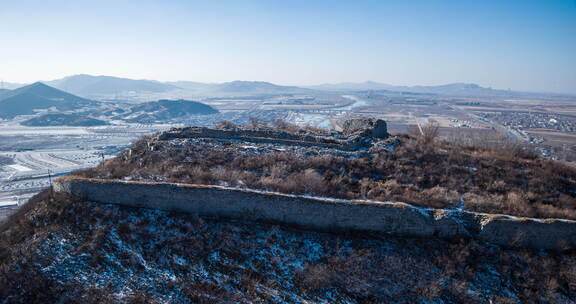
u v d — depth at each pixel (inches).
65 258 546.9
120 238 582.9
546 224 557.6
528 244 565.9
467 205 634.2
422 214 585.9
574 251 556.7
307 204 607.8
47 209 647.8
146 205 644.7
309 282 517.3
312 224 613.6
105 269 532.7
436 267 535.5
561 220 560.1
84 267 535.2
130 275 524.4
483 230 573.0
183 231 596.4
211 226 605.6
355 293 502.9
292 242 581.6
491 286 511.2
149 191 638.5
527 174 787.4
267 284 514.9
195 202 631.2
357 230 603.2
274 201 613.9
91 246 567.2
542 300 494.3
